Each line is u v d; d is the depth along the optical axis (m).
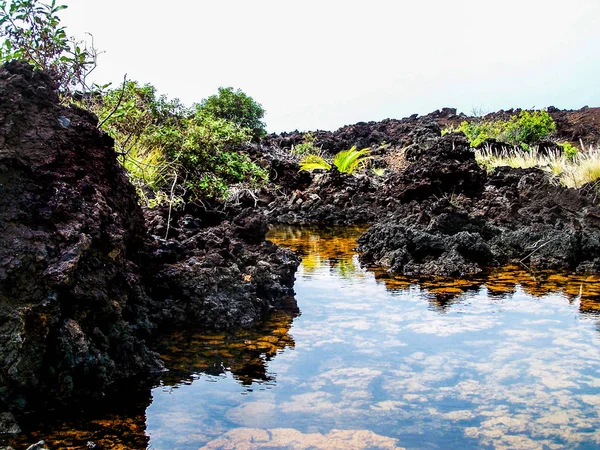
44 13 5.90
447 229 8.41
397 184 12.88
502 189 11.51
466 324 4.93
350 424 3.18
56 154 3.85
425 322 4.99
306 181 16.06
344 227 12.06
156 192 7.77
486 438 3.04
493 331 4.73
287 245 9.45
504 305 5.51
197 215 8.91
